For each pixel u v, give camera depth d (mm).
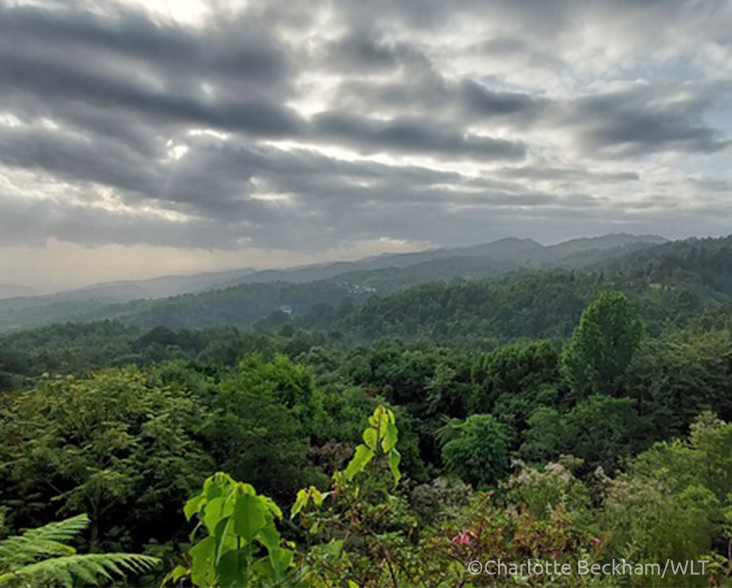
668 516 5840
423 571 1716
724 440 10609
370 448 1698
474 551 1896
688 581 3303
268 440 11281
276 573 1204
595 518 6203
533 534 2051
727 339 27422
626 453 17219
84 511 8438
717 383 24156
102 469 8664
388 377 31672
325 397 20125
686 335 33719
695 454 10578
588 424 18969
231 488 1270
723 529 6438
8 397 10812
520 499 6531
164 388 12164
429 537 2047
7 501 8188
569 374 24266
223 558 1177
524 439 21516
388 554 1732
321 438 16094
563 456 9625
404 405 29547
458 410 29000
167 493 9469
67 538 2244
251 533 1158
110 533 8664
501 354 28688
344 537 1872
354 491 1945
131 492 8641
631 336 23703
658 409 21594
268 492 11258
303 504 1827
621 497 6832
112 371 11438
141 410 10227
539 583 1868
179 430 10055
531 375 26641
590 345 23750
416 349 46156
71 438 9352
